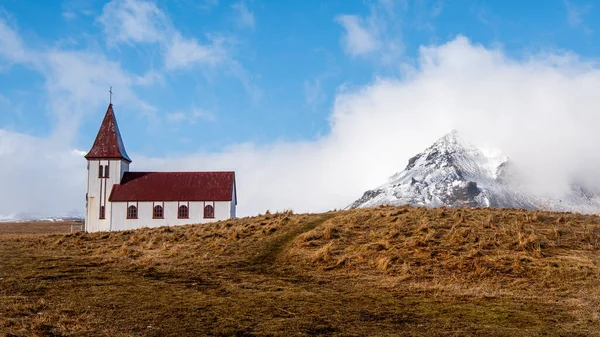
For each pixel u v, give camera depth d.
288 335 15.44
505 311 18.48
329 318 17.30
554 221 31.86
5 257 28.83
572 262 24.14
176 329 15.78
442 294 20.86
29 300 18.70
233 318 17.02
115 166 77.06
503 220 32.03
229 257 28.14
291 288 21.75
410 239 28.64
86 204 76.44
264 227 34.44
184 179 76.50
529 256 25.28
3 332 14.85
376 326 16.58
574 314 18.08
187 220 73.25
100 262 27.20
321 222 35.34
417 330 16.25
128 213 74.00
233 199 76.38
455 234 28.56
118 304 18.50
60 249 33.34
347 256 26.94
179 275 24.19
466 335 15.77
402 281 22.98
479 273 23.48
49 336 14.81
